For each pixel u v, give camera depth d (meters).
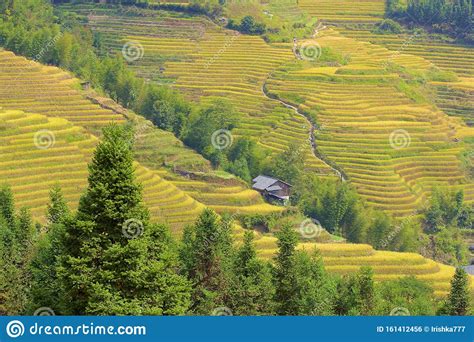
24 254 84.75
